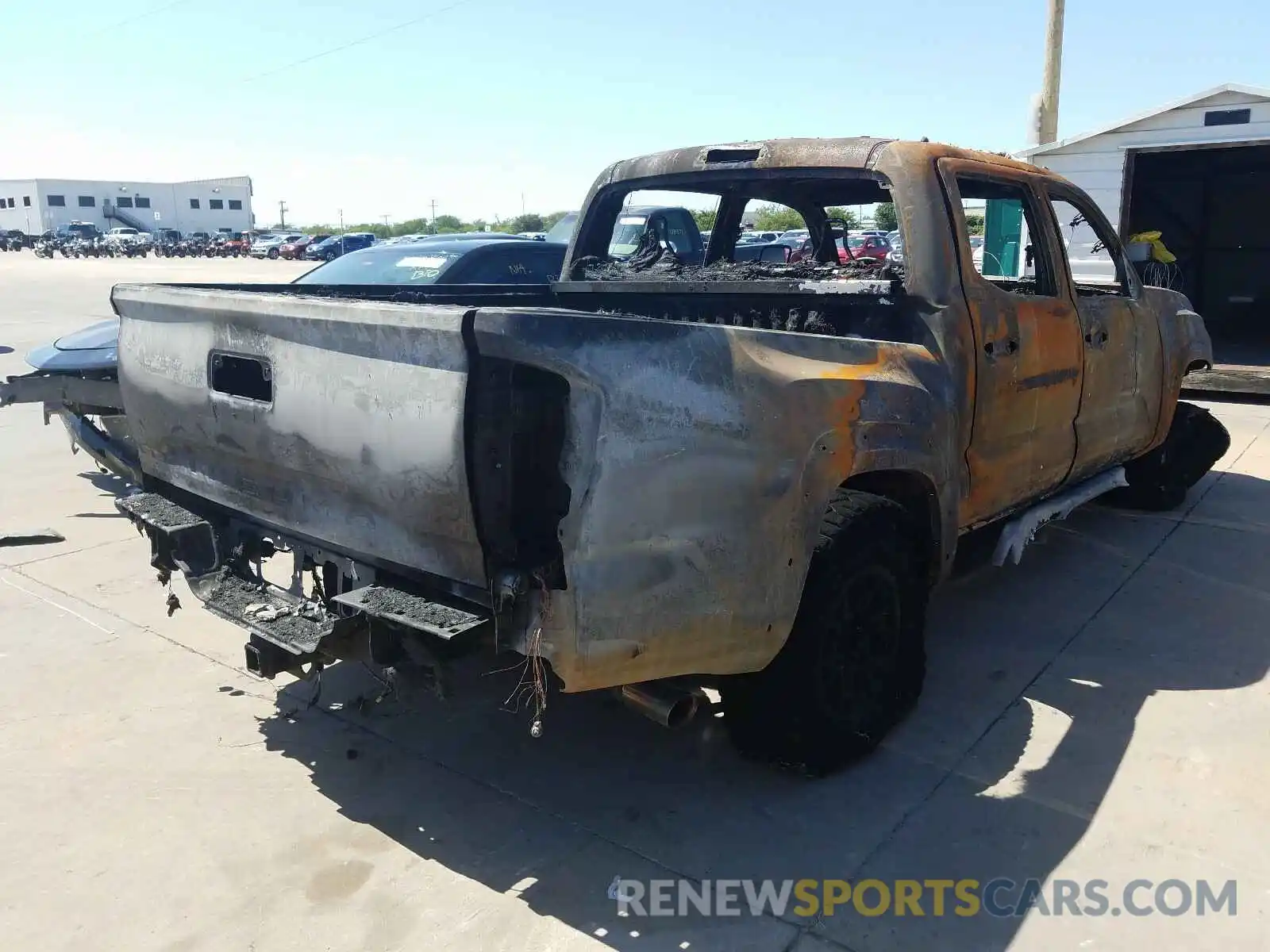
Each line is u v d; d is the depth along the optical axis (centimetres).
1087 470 502
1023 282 482
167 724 370
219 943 256
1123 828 303
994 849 294
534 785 331
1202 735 358
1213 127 1102
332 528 289
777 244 1138
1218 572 529
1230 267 1591
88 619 467
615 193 473
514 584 247
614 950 253
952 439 356
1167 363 566
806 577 302
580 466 247
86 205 9212
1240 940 255
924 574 363
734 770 340
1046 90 1317
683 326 269
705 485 266
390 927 262
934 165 373
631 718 377
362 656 281
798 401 289
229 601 313
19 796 322
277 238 6556
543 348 241
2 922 264
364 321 261
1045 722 370
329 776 336
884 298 367
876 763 342
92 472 748
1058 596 497
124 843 298
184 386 331
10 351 1409
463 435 243
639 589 257
